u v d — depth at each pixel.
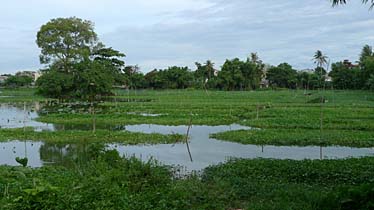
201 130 34.00
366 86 93.06
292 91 103.31
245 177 14.61
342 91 93.69
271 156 21.66
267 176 14.62
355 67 103.19
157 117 42.72
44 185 9.79
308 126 32.88
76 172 14.05
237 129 33.53
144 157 21.41
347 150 23.66
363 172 14.23
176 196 10.66
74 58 73.75
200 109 51.16
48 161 20.84
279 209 9.80
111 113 47.47
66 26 73.94
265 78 129.50
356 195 9.39
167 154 22.55
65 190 9.64
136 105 57.84
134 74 111.81
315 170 14.68
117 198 9.75
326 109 48.28
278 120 36.69
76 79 63.00
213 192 11.62
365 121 35.03
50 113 50.16
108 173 12.97
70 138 28.11
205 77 116.31
